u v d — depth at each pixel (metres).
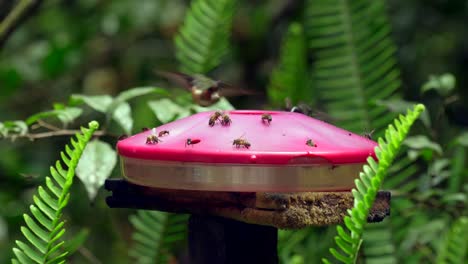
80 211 1.97
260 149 0.99
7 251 1.89
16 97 2.63
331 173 1.00
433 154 1.49
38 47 2.54
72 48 2.56
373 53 1.62
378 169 0.98
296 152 0.98
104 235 1.95
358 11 1.66
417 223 1.55
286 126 1.05
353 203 1.03
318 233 1.57
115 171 1.53
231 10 1.59
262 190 0.99
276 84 1.74
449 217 1.55
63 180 1.02
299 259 1.45
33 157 2.17
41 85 2.67
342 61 1.64
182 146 1.00
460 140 1.47
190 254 1.09
